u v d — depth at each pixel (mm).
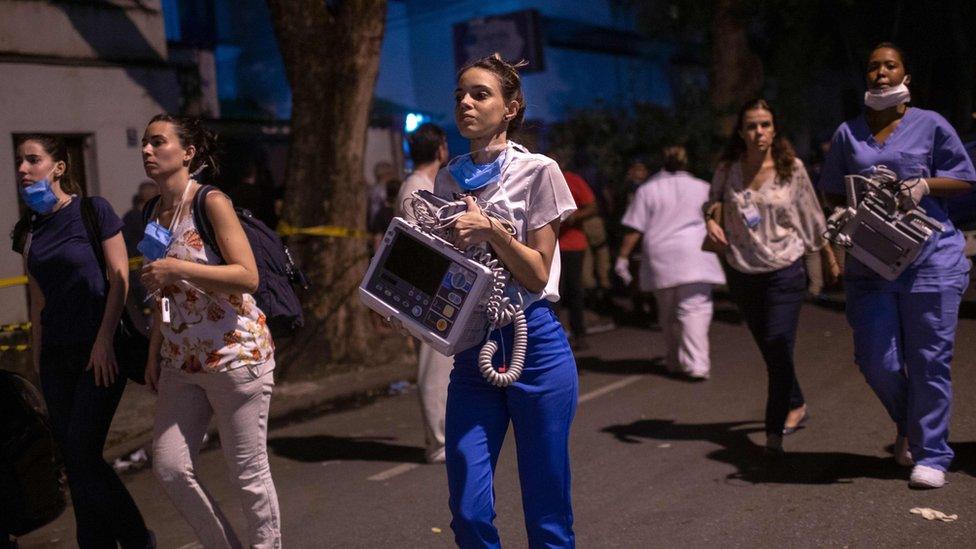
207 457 6848
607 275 12898
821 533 4539
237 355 3912
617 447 6289
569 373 3430
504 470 5918
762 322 5777
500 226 3227
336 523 5215
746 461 5797
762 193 5723
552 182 3348
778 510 4891
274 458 6664
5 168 10898
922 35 18953
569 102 22312
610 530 4805
